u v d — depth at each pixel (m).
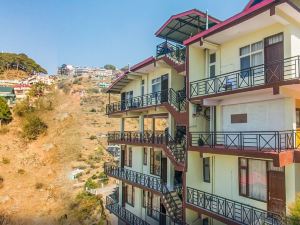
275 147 11.90
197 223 15.82
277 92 11.22
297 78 10.71
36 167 39.97
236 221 12.38
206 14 16.55
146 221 21.27
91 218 31.22
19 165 38.75
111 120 72.44
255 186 12.95
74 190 38.09
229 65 14.62
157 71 21.62
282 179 11.77
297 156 11.06
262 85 11.81
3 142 41.50
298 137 11.84
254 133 13.23
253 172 13.06
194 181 15.74
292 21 11.73
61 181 39.19
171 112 17.62
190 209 15.09
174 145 17.83
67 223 29.67
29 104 53.53
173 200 17.45
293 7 11.03
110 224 29.33
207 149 14.03
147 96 21.45
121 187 25.09
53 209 32.12
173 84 19.66
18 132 44.34
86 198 35.12
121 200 24.92
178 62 17.98
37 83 67.00
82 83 99.31
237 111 14.27
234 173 14.02
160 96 19.67
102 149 56.41
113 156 54.59
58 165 42.94
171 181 18.66
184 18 18.12
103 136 62.25
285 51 11.82
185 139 17.17
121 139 24.53
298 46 11.95
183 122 16.31
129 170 24.30
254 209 12.12
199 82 15.65
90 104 79.00
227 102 14.67
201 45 14.95
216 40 14.77
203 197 14.33
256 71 13.19
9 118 45.91
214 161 15.25
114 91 28.34
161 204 19.64
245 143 13.62
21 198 32.69
